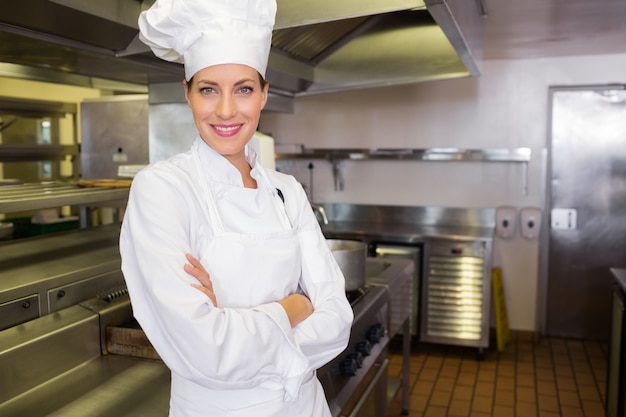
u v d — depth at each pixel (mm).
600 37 3723
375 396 2518
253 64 1118
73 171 4762
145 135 3582
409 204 5004
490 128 4727
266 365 1079
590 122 4562
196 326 992
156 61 2299
